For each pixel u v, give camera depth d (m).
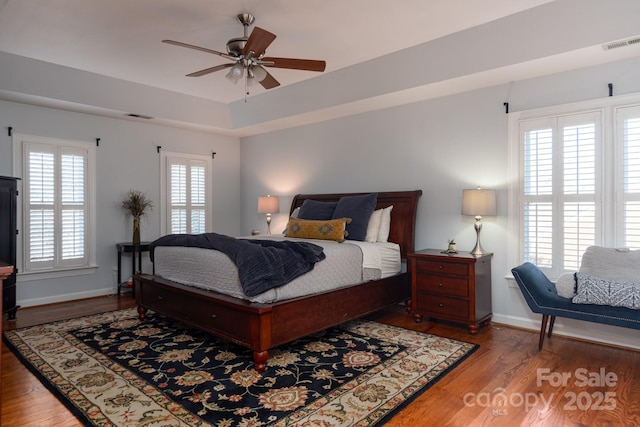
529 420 2.11
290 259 3.04
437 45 3.57
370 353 3.06
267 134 6.22
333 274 3.39
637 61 3.15
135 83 4.69
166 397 2.34
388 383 2.53
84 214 4.95
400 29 3.34
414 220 4.37
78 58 3.93
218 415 2.14
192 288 3.37
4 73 3.90
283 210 6.00
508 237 3.82
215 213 6.38
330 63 4.10
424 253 3.91
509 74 3.58
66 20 3.16
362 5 2.95
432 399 2.34
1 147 4.35
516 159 3.78
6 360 2.92
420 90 4.07
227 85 4.80
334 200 5.11
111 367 2.78
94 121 5.05
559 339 3.41
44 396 2.37
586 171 3.38
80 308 4.46
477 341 3.36
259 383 2.53
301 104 4.98
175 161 5.85
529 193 3.70
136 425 2.05
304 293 3.11
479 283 3.61
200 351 3.09
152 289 3.78
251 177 6.51
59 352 3.07
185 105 5.30
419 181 4.49
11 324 3.82
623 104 3.21
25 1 2.87
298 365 2.82
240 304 2.79
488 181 3.96
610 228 3.27
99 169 5.10
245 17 3.07
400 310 4.44
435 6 2.97
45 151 4.64
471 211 3.73
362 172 5.02
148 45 3.63
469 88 4.01
